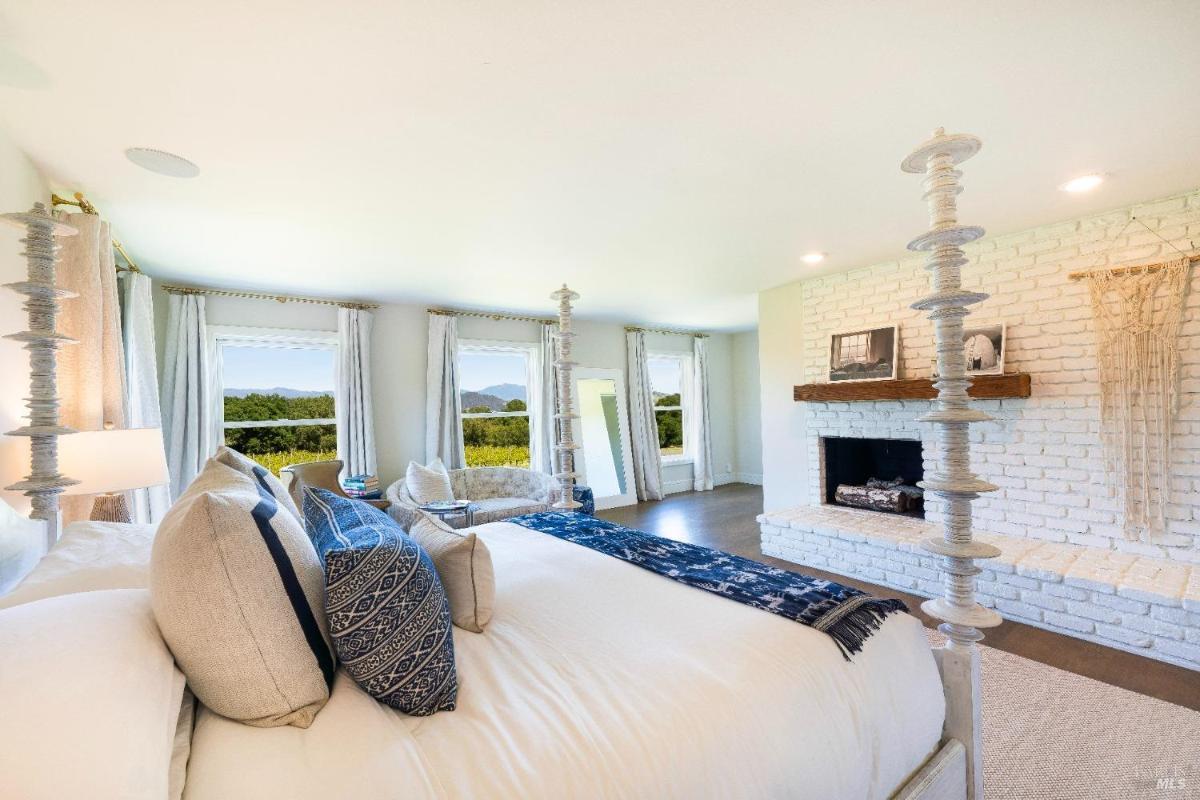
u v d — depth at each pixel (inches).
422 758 34.1
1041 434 125.3
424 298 193.0
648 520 220.4
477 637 52.8
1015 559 112.4
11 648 27.6
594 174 93.1
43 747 24.0
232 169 87.4
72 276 88.6
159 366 158.4
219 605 33.9
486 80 65.9
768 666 46.3
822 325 172.7
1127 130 80.4
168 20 53.6
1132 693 83.8
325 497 59.9
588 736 36.8
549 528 97.4
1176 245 107.1
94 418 88.9
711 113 74.5
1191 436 106.2
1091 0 53.9
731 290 191.8
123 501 90.4
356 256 137.9
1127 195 106.4
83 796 23.5
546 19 55.4
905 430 151.2
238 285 165.3
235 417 173.8
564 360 123.4
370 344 195.2
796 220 118.2
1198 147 86.0
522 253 139.6
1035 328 126.0
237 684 34.0
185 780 29.7
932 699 54.1
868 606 57.8
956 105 73.4
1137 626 95.8
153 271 147.4
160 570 34.5
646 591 63.9
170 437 155.3
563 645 50.5
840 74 66.2
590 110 73.2
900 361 152.6
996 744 72.6
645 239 130.0
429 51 60.1
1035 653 97.3
